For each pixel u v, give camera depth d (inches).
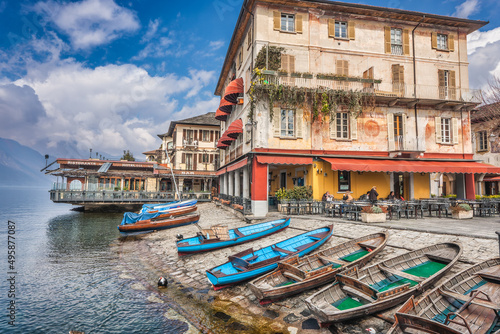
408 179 838.5
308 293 313.7
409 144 784.9
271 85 695.1
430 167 723.4
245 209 728.3
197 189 1732.3
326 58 770.8
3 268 473.4
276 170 1002.1
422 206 624.4
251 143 720.3
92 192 1273.4
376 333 237.1
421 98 773.3
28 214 1391.5
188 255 492.7
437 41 858.1
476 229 472.7
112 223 1006.4
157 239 671.8
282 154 714.2
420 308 224.1
